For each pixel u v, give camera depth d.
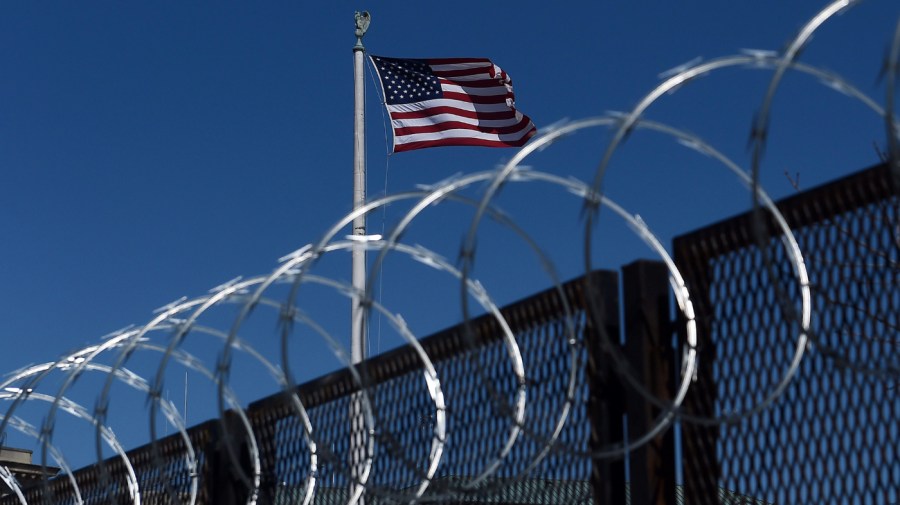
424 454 7.64
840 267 5.79
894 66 4.29
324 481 8.43
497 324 7.33
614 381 6.79
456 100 15.95
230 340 7.21
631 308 6.77
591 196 5.45
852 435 5.64
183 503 10.03
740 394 6.18
